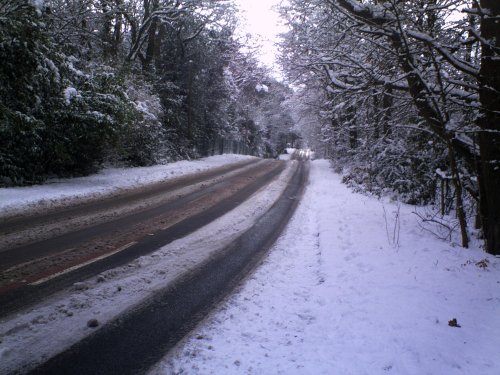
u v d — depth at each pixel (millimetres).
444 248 8094
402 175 15133
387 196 15508
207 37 31766
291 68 12680
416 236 9086
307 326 5016
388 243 8500
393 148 13852
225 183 17641
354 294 5914
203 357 4184
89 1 19703
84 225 8922
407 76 7754
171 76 29531
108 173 16891
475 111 8055
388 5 7262
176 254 7434
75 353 4074
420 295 5797
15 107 12227
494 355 4320
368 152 15719
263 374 3910
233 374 3893
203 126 33250
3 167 11883
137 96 20219
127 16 23688
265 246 8523
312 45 10219
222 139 40188
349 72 10148
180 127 28812
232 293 5922
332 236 9297
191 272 6617
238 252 7934
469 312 5344
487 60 7000
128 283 5906
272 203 13703
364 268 7027
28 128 11930
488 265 7105
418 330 4762
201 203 12609
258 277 6652
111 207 10984
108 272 6211
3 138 11688
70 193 12086
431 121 7969
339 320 5117
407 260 7359
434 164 12797
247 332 4801
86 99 13648
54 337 4320
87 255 6922
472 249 8141
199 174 20266
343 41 9633
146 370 3908
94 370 3842
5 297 5121
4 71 11555
